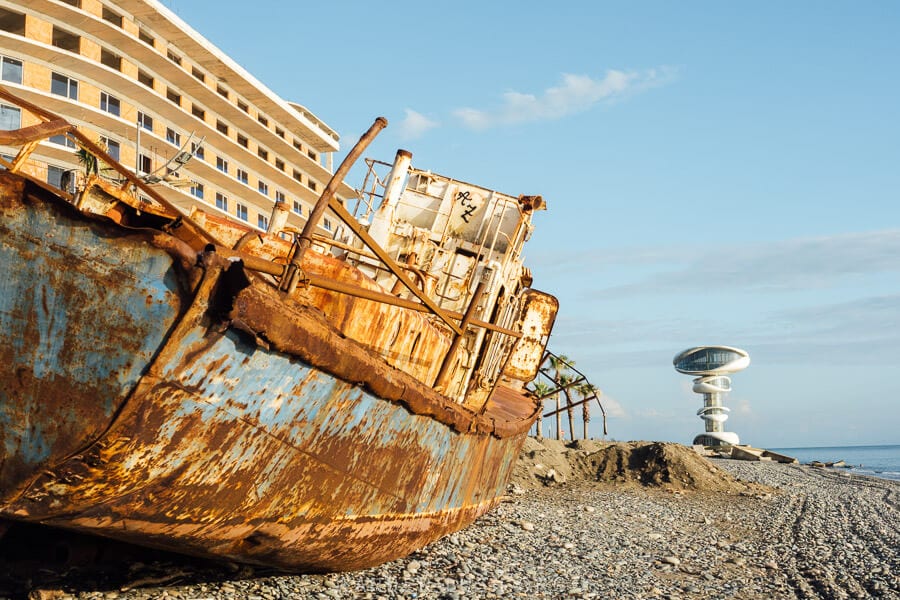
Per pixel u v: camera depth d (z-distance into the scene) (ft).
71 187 20.22
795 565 46.26
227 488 19.92
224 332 17.28
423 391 26.55
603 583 34.81
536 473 95.40
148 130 157.48
